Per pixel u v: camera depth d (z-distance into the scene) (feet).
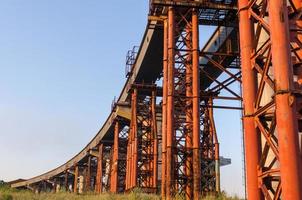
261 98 38.81
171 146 86.89
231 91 102.94
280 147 30.78
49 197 116.98
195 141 86.48
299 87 35.06
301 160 33.12
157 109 172.55
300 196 29.81
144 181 160.45
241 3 40.55
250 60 38.99
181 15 96.78
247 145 37.32
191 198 86.53
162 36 120.06
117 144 208.13
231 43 107.96
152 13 106.93
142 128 168.86
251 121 37.60
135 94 163.43
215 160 115.85
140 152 171.94
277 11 32.53
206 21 101.81
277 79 31.60
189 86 94.07
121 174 215.51
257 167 36.68
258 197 36.09
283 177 30.32
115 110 203.41
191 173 87.81
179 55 94.63
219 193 99.09
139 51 147.43
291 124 30.78
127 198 107.65
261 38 39.73
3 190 138.21
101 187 262.88
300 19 36.81
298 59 36.47
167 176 85.76
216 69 121.08
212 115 124.77
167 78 97.35
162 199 89.51
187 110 92.32
